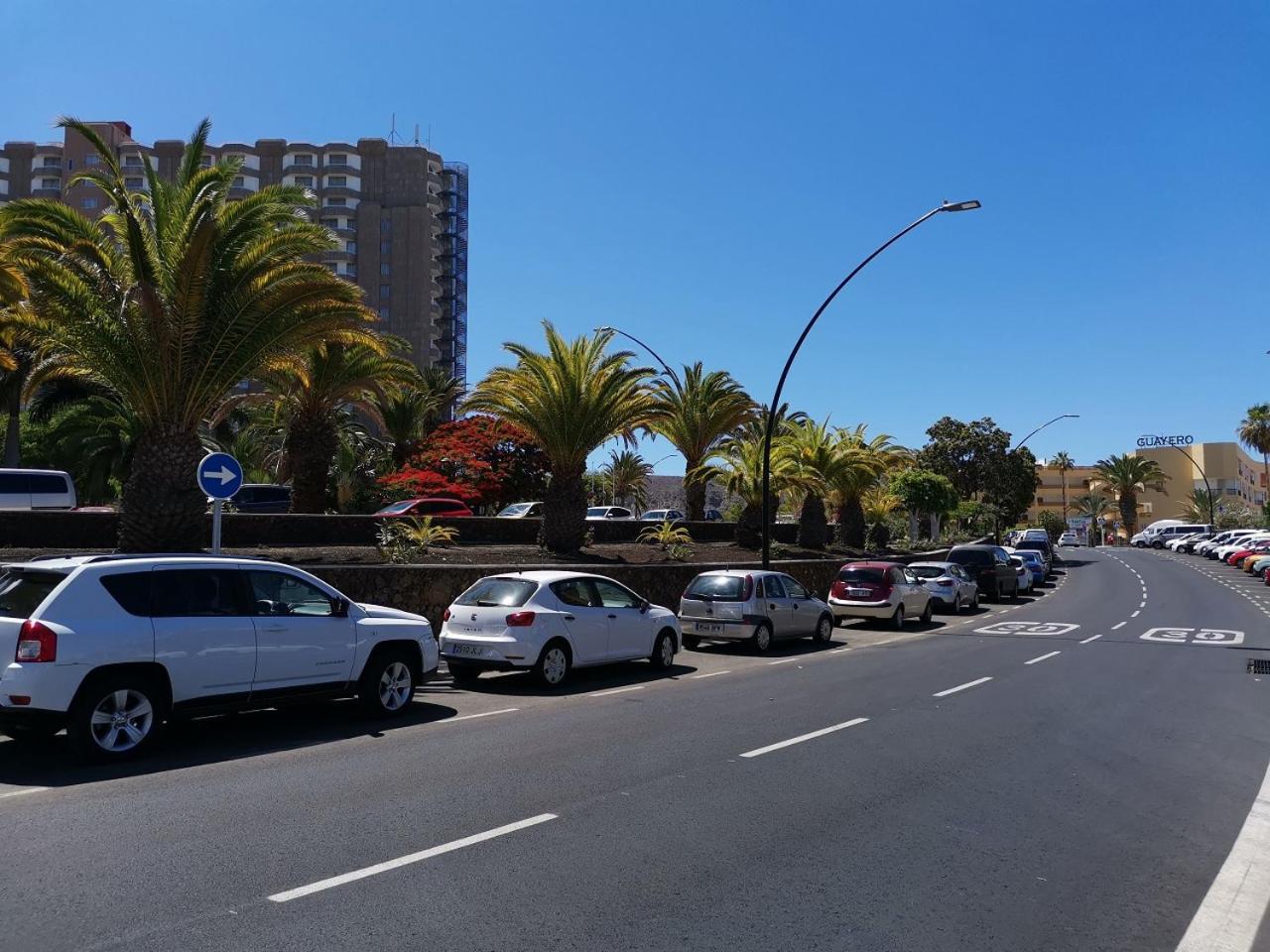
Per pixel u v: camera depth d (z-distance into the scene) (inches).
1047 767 326.0
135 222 563.5
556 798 273.3
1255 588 1417.3
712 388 1339.8
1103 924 192.1
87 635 302.2
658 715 413.4
